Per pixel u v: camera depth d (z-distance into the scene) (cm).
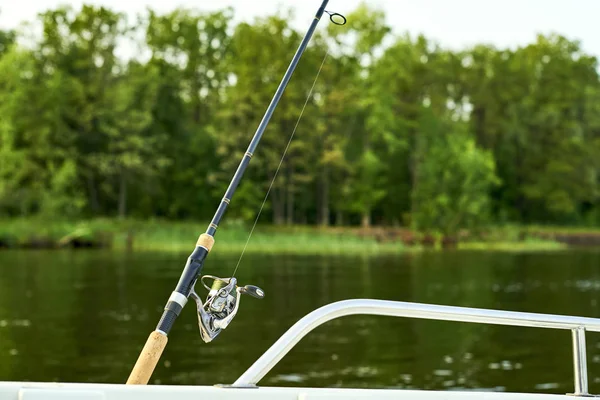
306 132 6962
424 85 7738
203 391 277
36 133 6394
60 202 5909
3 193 5891
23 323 1566
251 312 1769
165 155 7231
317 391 285
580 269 3250
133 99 6800
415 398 289
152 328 1502
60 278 2658
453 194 6512
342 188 7012
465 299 2069
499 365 1168
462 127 7819
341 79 7081
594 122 8038
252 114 6888
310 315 299
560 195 7756
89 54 6788
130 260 3722
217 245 5088
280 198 7050
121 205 6662
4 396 263
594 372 1084
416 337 1427
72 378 1056
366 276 2816
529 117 7912
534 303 1969
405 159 7656
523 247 6106
